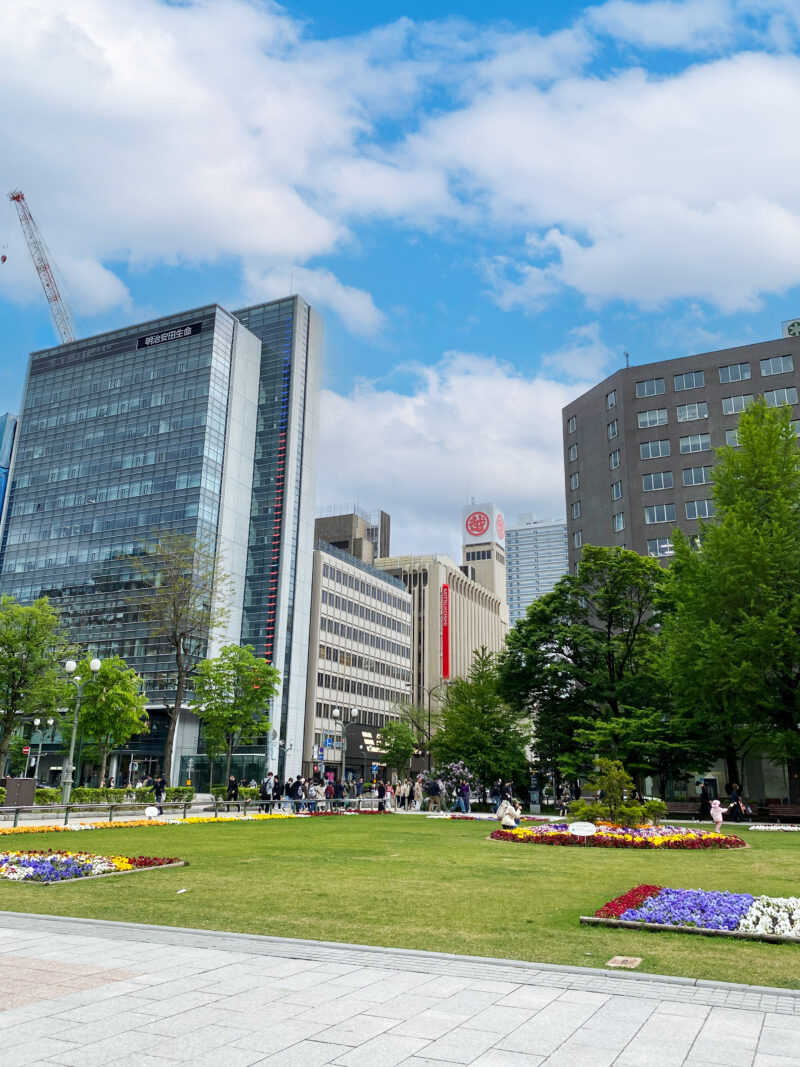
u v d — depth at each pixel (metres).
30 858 16.20
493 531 199.88
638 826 27.09
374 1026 6.13
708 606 36.72
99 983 7.34
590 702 50.50
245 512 105.00
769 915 10.41
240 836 26.02
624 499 77.38
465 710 51.97
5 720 50.84
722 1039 5.86
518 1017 6.39
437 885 14.24
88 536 104.12
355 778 97.25
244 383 108.25
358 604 120.88
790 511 36.88
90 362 113.94
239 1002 6.76
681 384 77.00
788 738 35.03
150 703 89.56
